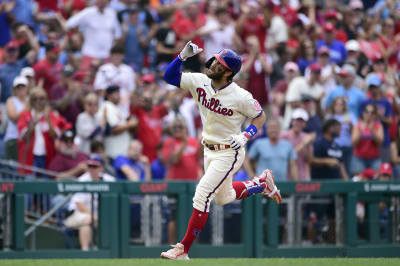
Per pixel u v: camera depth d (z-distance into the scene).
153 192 32.88
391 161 46.22
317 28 55.28
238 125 22.91
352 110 45.75
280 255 33.91
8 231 31.62
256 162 39.62
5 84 43.19
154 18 52.62
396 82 50.88
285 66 48.91
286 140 39.69
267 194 25.25
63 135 38.31
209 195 22.88
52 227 34.34
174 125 39.81
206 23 50.97
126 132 41.03
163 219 33.88
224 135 22.86
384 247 35.16
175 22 51.31
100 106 43.47
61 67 44.62
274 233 33.81
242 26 51.53
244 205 33.78
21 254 31.16
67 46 49.09
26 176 37.09
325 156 40.88
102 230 32.25
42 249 32.56
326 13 56.53
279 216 34.84
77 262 22.59
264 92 47.75
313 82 46.03
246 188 24.45
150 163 42.31
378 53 54.06
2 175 37.84
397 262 23.50
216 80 22.48
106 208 32.34
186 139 39.81
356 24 58.97
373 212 35.59
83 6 52.84
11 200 31.52
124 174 38.44
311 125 43.53
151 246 32.81
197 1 54.75
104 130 40.50
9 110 39.22
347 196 34.84
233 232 34.62
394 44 56.00
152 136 42.22
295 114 40.56
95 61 48.00
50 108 40.56
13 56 43.75
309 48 50.56
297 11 56.78
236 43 51.06
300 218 35.00
